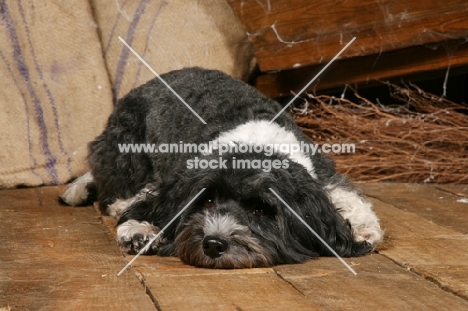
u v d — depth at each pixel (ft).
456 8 27.78
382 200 25.85
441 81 35.01
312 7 29.37
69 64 30.01
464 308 14.43
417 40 28.43
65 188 28.50
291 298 15.03
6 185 28.22
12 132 28.89
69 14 30.27
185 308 14.34
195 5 31.42
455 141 29.78
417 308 14.42
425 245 19.61
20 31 29.60
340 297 15.11
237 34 31.60
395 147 30.04
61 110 29.66
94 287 15.83
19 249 19.21
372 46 28.91
